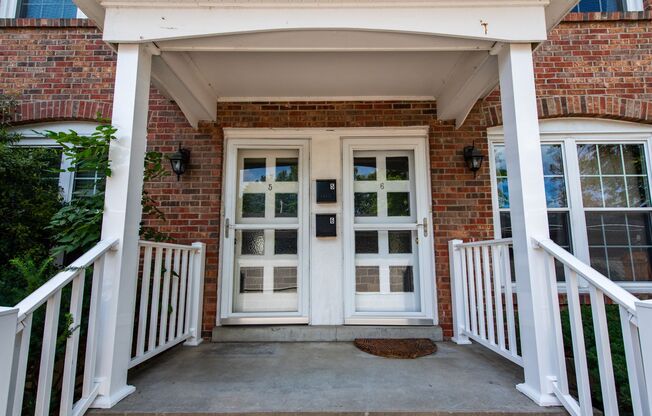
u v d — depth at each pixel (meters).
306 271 3.60
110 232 2.11
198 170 3.71
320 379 2.37
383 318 3.50
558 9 2.41
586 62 3.88
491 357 2.87
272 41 2.42
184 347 3.18
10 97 3.74
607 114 3.80
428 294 3.55
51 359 1.66
